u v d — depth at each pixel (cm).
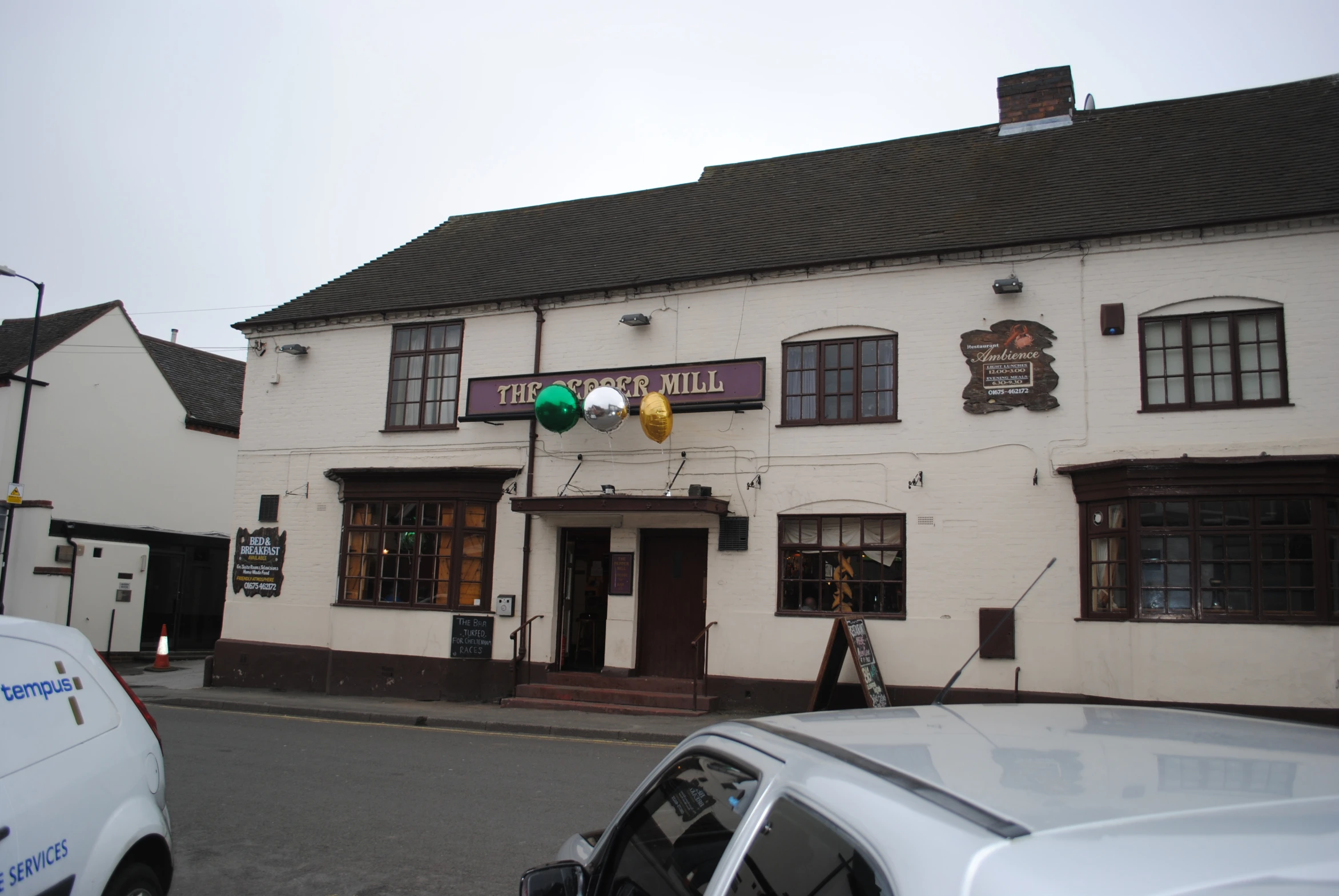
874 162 1716
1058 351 1274
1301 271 1175
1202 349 1212
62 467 2331
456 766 978
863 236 1458
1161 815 165
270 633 1686
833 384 1395
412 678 1557
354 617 1619
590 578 1580
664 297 1509
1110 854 149
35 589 2014
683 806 277
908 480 1327
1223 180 1309
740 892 214
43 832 346
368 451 1673
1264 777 190
